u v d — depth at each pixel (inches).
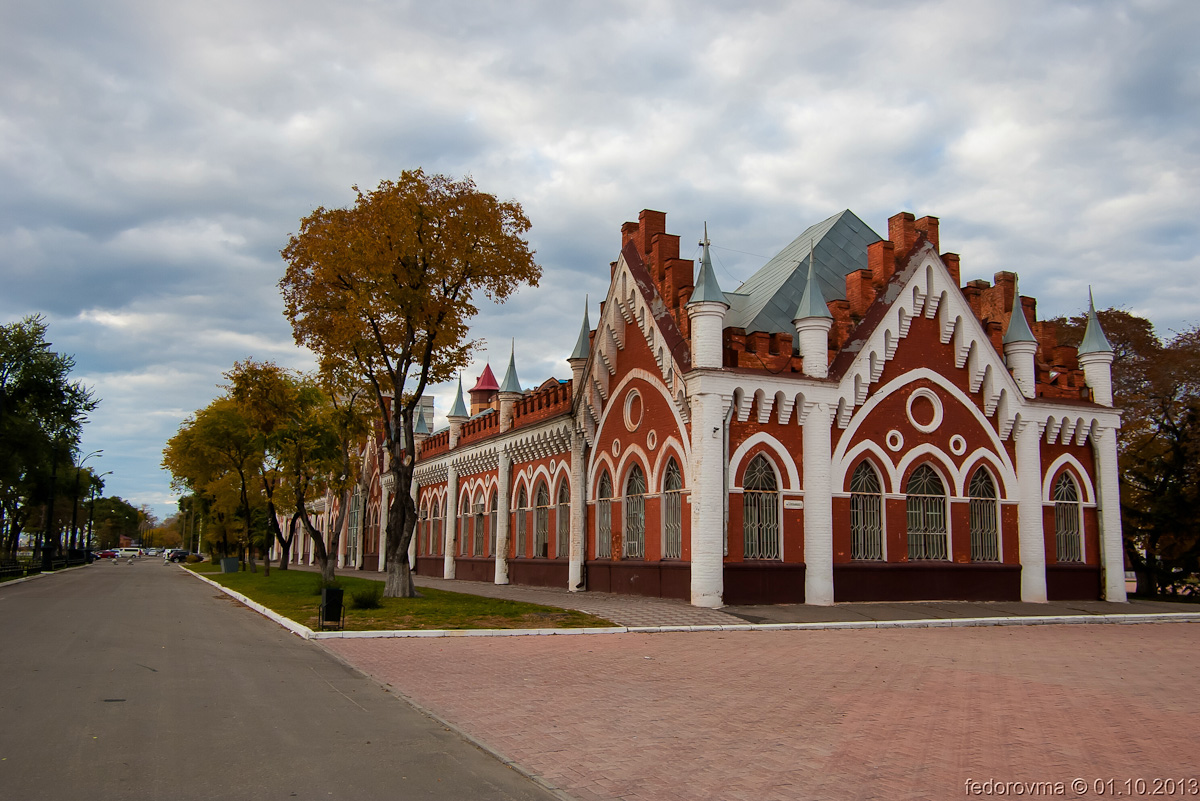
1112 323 1909.4
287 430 1482.5
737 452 1024.2
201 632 791.1
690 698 481.1
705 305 1021.2
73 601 1152.2
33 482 2637.8
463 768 335.6
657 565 1095.0
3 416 2143.2
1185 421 1429.6
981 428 1182.9
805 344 1083.3
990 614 1002.1
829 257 1266.0
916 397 1146.7
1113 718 440.8
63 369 2345.0
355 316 1082.1
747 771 334.3
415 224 1075.9
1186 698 505.0
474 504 1814.7
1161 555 1429.6
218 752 348.5
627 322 1224.2
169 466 2373.3
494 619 878.4
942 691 510.0
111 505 7465.6
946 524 1139.9
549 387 1531.7
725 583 997.2
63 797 285.0
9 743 354.0
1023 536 1179.9
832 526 1055.6
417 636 778.2
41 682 495.8
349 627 816.3
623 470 1208.2
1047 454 1233.4
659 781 321.1
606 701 471.2
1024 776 330.6
